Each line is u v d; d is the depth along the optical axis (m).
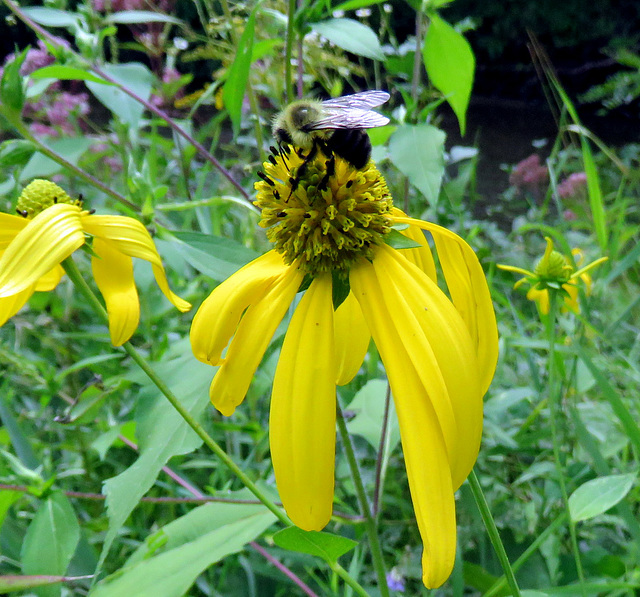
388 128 0.11
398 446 0.15
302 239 0.07
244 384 0.07
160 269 0.09
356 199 0.07
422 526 0.06
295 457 0.06
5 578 0.08
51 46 0.14
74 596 0.12
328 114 0.08
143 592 0.09
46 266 0.08
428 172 0.10
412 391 0.06
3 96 0.11
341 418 0.09
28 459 0.12
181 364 0.10
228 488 0.12
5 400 0.14
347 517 0.09
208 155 0.13
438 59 0.11
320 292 0.07
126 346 0.08
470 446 0.06
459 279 0.08
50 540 0.09
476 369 0.06
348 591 0.11
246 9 0.15
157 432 0.09
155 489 0.15
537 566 0.12
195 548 0.09
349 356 0.09
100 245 0.09
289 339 0.07
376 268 0.07
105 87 0.14
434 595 0.12
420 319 0.06
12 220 0.09
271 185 0.08
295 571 0.13
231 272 0.11
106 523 0.13
